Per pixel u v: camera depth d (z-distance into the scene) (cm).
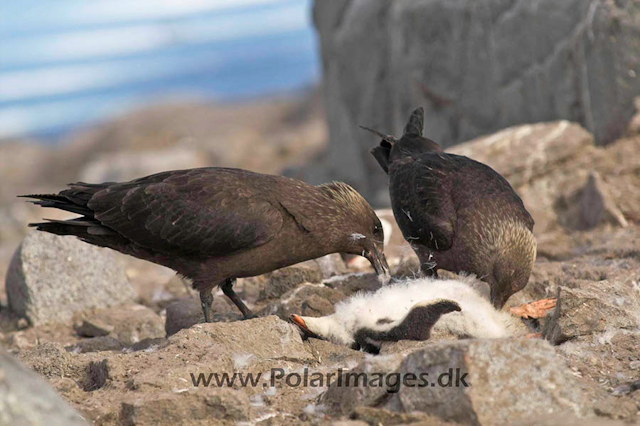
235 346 870
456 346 680
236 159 3622
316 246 998
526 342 687
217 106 5750
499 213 1007
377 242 1045
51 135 6981
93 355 899
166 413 716
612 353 848
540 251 1302
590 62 1597
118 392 775
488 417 657
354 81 2462
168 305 1251
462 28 1947
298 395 790
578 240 1359
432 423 651
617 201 1437
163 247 970
